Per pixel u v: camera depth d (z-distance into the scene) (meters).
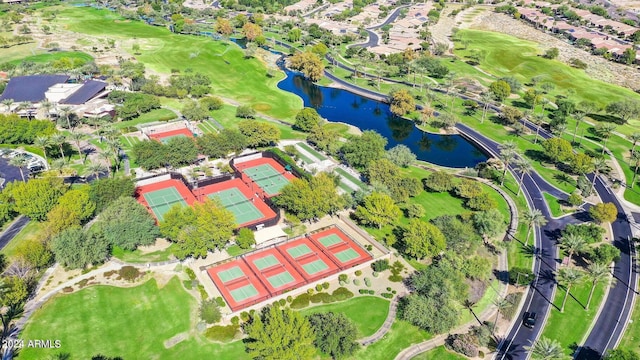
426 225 165.12
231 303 149.00
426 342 138.00
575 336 140.12
